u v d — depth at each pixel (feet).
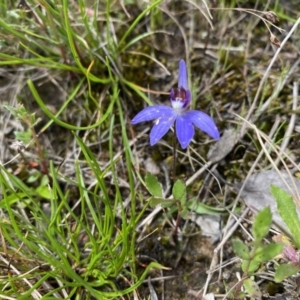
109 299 1.00
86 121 1.17
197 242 1.06
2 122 1.18
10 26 1.14
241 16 1.22
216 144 1.12
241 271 1.03
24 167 1.13
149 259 1.05
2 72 1.21
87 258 1.03
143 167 1.13
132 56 1.20
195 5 1.17
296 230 0.96
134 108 1.17
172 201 0.99
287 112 1.13
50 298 0.97
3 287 1.01
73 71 1.18
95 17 1.16
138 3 1.22
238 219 1.06
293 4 1.22
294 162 1.06
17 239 1.06
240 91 1.16
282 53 1.19
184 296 1.03
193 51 1.20
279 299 0.99
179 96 0.98
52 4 1.17
